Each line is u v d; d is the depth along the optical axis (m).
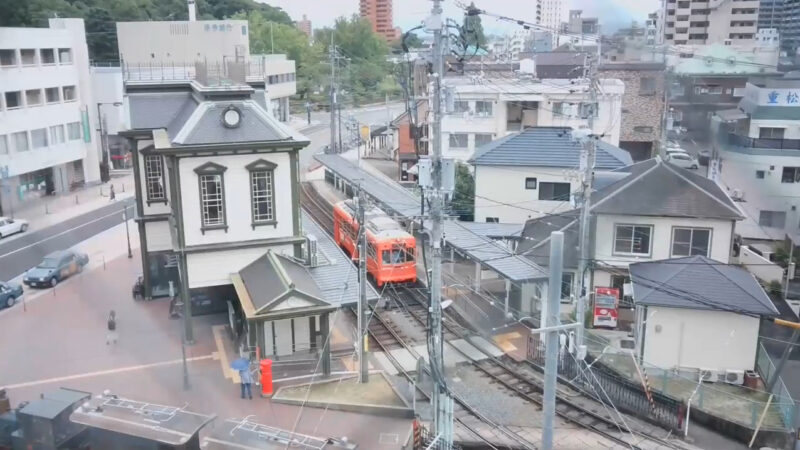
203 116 28.28
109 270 38.50
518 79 62.03
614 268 31.64
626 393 24.80
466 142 58.81
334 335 30.11
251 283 27.39
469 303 33.38
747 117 43.91
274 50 116.25
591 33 57.84
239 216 28.70
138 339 29.14
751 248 40.03
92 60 77.69
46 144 54.59
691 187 32.19
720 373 26.50
